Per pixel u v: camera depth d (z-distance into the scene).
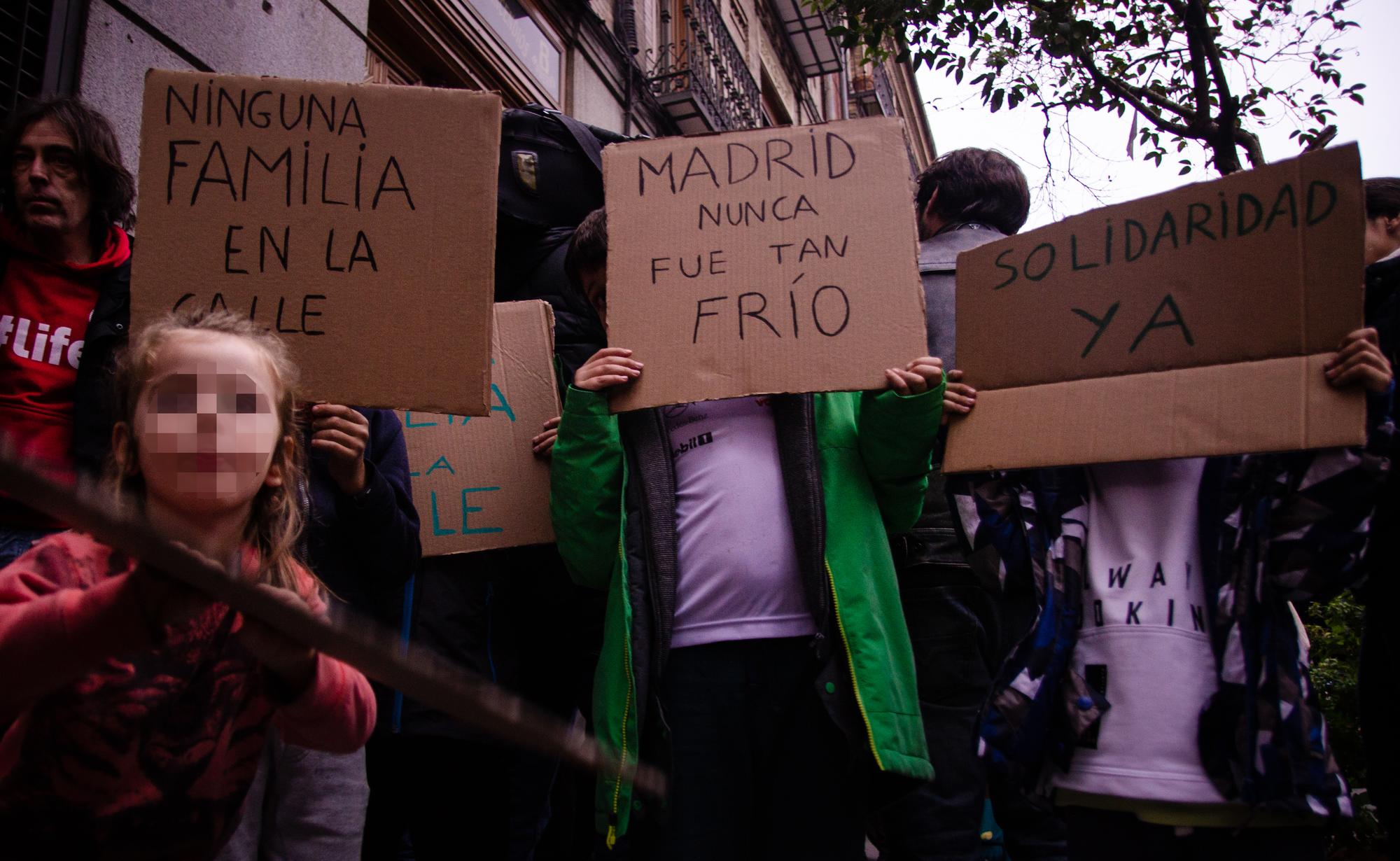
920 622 2.93
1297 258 2.05
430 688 0.80
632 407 2.36
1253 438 2.01
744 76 14.04
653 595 2.27
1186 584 2.11
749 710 2.25
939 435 2.82
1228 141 5.49
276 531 1.64
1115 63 5.92
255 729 1.56
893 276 2.37
